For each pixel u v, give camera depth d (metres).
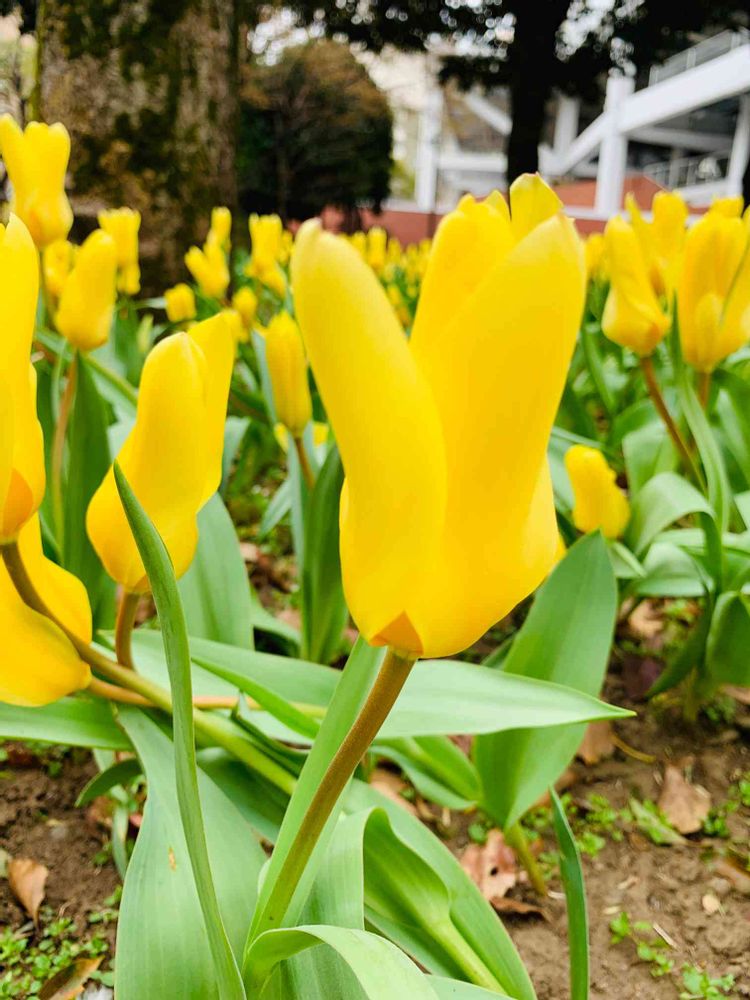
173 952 0.18
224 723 0.25
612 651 0.52
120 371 0.69
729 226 0.37
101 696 0.24
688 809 0.40
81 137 0.94
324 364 0.09
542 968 0.32
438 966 0.23
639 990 0.31
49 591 0.21
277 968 0.18
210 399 0.18
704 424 0.41
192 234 1.01
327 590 0.38
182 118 0.98
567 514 0.49
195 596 0.34
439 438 0.10
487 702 0.23
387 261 1.73
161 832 0.21
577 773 0.42
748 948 0.33
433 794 0.31
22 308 0.14
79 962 0.30
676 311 0.40
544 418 0.10
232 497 0.72
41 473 0.16
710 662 0.41
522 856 0.34
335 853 0.20
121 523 0.19
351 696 0.18
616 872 0.37
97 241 0.34
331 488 0.37
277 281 0.85
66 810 0.38
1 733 0.22
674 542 0.42
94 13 0.92
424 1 3.21
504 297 0.09
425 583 0.11
